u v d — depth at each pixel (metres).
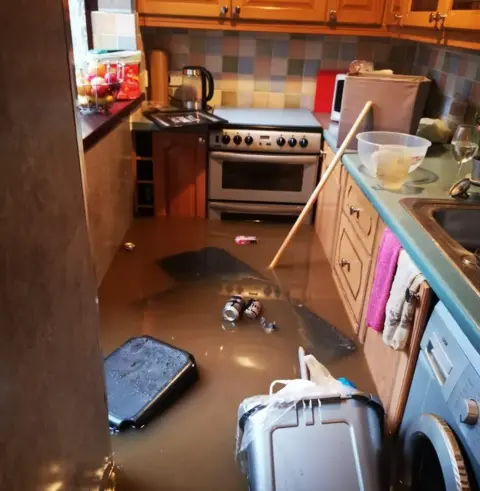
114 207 2.50
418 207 1.59
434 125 2.39
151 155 2.98
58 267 0.94
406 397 1.43
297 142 2.87
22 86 0.76
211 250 2.66
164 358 1.73
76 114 1.00
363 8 2.74
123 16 2.72
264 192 3.01
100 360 1.25
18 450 0.80
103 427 1.29
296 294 2.27
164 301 2.16
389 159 1.72
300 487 1.18
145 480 1.37
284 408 1.30
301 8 2.74
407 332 1.38
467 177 1.85
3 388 0.74
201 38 3.18
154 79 3.14
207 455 1.45
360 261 1.96
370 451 1.25
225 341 1.92
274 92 3.34
